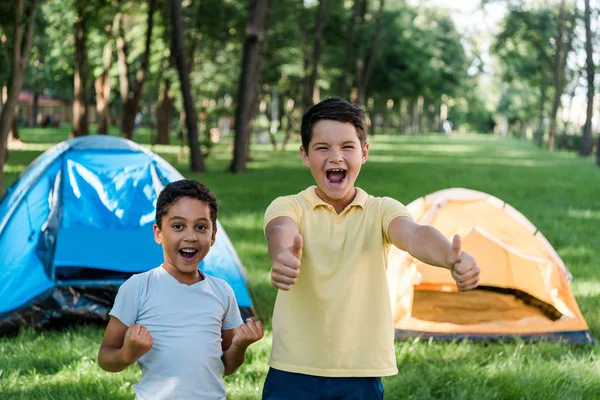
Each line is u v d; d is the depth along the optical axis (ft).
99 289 21.26
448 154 132.98
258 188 57.93
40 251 21.81
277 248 8.70
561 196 60.23
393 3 175.01
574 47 156.97
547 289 22.81
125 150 24.71
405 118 319.47
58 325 20.94
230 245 22.38
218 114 97.45
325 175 9.53
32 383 16.39
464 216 23.34
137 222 24.08
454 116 411.13
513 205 52.90
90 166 24.08
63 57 125.80
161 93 118.62
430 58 189.47
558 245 36.63
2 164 40.45
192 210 10.05
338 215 9.74
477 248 27.35
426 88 202.69
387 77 179.83
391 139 218.59
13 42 40.04
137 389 10.15
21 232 21.86
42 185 23.08
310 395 9.65
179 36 69.82
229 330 10.58
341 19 124.57
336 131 9.44
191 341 9.98
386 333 9.80
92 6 88.38
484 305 25.13
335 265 9.61
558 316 22.09
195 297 10.19
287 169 78.43
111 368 9.88
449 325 21.24
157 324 9.98
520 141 257.75
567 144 177.88
